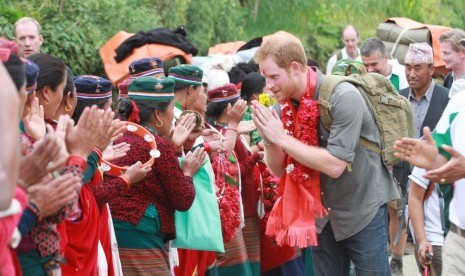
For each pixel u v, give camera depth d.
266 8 23.28
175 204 7.84
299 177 8.23
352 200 8.26
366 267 8.28
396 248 11.50
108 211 7.27
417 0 26.11
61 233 6.13
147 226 7.79
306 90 8.09
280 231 8.41
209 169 8.55
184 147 8.81
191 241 8.20
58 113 7.09
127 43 13.92
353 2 24.69
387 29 17.08
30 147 5.68
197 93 9.55
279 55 8.01
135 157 7.63
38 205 5.30
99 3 16.47
